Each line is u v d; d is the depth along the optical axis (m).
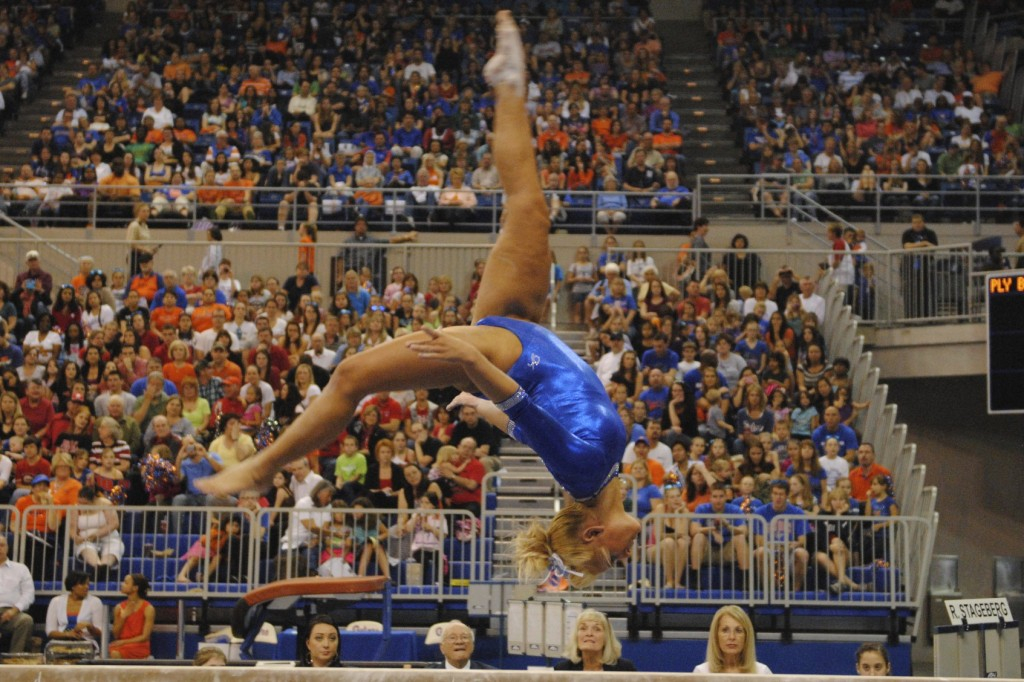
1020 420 16.91
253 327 15.34
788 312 15.90
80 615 11.34
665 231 19.61
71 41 26.06
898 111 22.67
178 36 24.84
